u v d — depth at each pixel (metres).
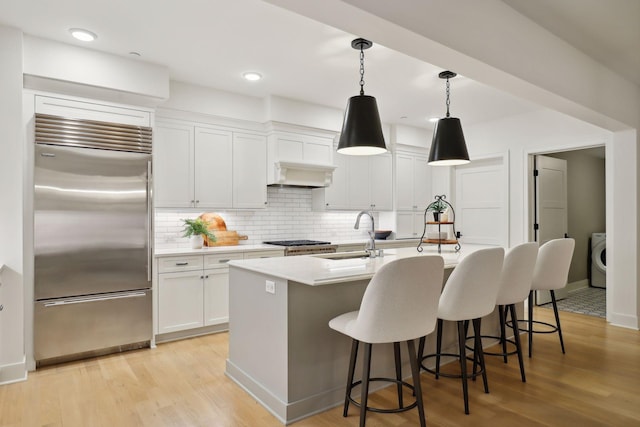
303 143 4.77
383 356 2.73
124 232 3.41
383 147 2.76
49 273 3.09
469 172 5.93
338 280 2.11
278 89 4.23
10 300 2.82
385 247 5.40
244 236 4.72
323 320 2.43
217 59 3.43
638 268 4.07
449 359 3.21
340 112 5.05
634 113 3.96
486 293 2.44
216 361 3.21
